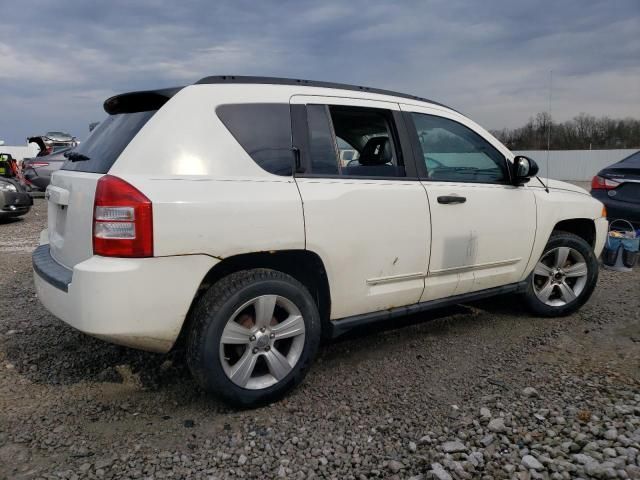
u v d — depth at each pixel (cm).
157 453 250
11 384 321
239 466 240
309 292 320
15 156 2700
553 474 227
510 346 390
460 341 401
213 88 296
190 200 262
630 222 693
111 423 279
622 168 704
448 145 385
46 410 291
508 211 399
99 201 257
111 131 308
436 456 242
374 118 354
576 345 390
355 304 329
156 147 270
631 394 302
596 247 478
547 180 456
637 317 456
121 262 252
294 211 292
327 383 329
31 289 542
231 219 271
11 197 1030
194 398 308
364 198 321
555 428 266
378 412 291
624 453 239
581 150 3581
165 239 255
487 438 255
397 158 355
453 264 369
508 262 408
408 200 342
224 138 287
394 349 386
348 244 314
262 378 295
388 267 336
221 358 276
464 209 371
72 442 259
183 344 304
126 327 254
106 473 234
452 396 309
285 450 253
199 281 267
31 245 806
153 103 298
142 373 340
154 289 256
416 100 380
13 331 411
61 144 2259
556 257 446
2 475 230
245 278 282
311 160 314
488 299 511
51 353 370
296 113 315
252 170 290
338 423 279
